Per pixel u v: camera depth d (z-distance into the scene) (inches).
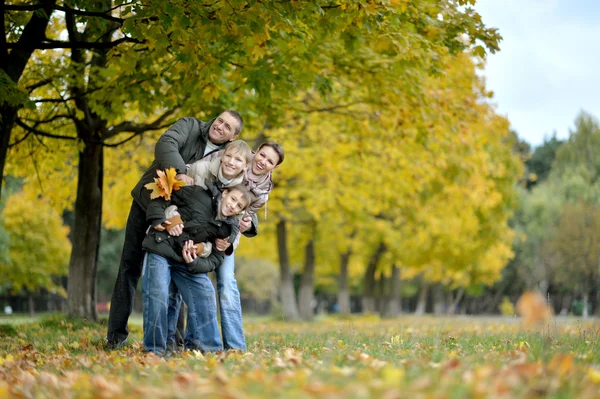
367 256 1756.9
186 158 304.8
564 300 2881.4
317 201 1090.7
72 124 652.1
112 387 170.2
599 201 2945.4
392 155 847.7
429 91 657.0
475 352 266.5
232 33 380.2
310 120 805.9
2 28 437.4
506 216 1358.3
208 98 452.8
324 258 1828.2
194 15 374.0
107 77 541.6
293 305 1353.3
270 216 1282.0
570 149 3233.3
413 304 3668.8
